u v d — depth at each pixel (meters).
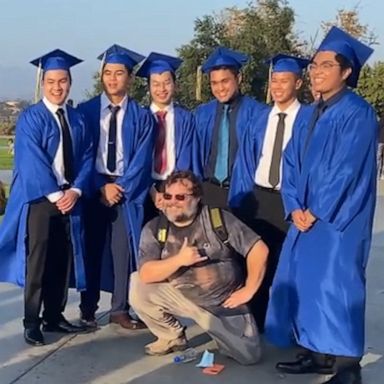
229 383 4.29
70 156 4.79
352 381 4.12
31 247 4.76
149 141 5.08
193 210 4.41
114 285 5.21
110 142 5.05
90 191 4.95
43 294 5.02
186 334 5.12
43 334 5.07
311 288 4.10
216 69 5.10
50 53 4.76
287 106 4.88
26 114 4.71
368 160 4.01
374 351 4.88
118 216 5.11
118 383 4.25
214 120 5.20
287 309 4.30
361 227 4.05
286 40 22.73
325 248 4.07
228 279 4.45
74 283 5.12
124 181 5.02
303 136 4.23
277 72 4.84
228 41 21.94
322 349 4.07
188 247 4.36
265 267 4.50
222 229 4.43
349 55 4.05
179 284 4.46
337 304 4.04
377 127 4.06
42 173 4.66
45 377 4.32
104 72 5.04
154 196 5.15
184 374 4.41
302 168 4.17
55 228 4.87
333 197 3.99
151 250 4.50
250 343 4.48
